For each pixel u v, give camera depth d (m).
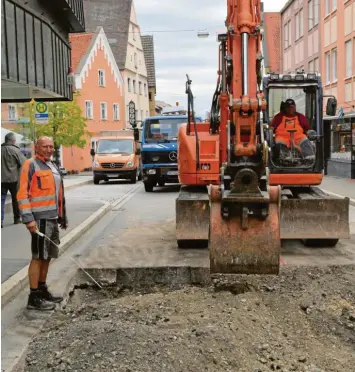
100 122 48.91
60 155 40.59
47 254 6.25
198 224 9.26
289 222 9.23
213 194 6.54
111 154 28.64
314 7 34.88
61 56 17.77
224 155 8.12
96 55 48.34
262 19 7.12
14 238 10.27
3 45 11.77
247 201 6.23
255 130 6.86
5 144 11.91
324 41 32.62
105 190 23.70
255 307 6.07
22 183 6.13
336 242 9.45
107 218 14.09
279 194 6.47
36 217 6.21
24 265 7.91
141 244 9.98
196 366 4.42
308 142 10.55
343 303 6.09
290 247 9.48
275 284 7.01
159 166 21.39
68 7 15.84
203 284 7.66
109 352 4.58
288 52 43.19
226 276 7.36
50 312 6.17
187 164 9.95
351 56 27.92
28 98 17.22
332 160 27.67
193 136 10.06
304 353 4.90
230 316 5.59
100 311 6.07
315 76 10.92
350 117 24.97
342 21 29.09
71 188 25.08
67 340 5.02
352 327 5.41
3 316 6.03
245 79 6.89
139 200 18.61
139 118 61.12
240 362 4.58
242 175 6.26
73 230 11.22
